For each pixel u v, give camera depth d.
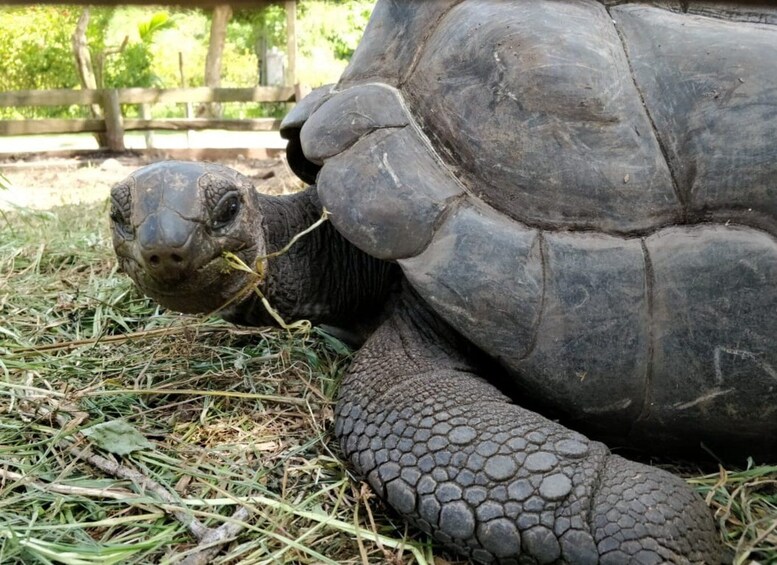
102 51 3.63
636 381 0.49
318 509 0.49
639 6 0.55
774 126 0.50
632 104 0.51
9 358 0.71
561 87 0.51
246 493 0.51
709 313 0.49
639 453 0.56
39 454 0.55
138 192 0.52
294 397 0.63
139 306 0.87
